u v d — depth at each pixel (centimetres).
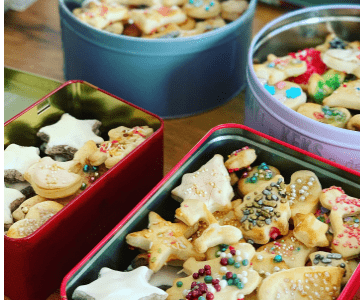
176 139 72
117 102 64
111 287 49
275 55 71
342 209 54
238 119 74
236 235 52
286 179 59
